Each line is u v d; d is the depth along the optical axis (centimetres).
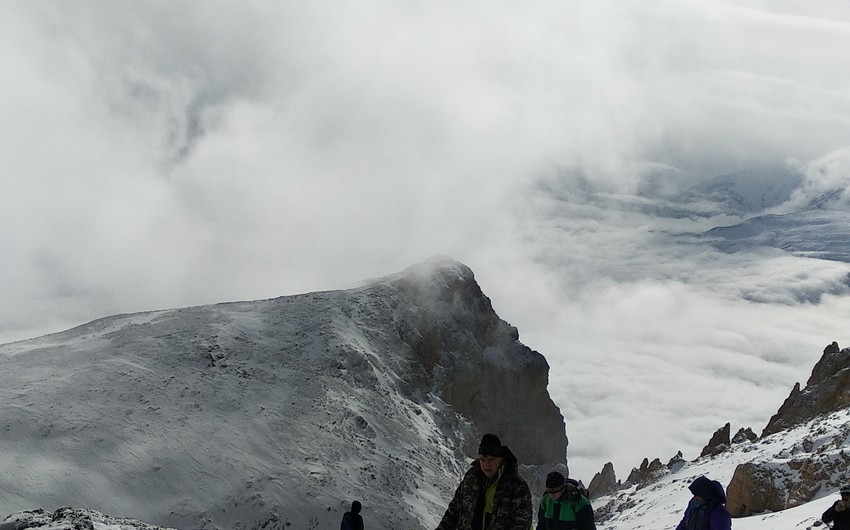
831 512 1573
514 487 1000
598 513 5850
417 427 8225
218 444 6500
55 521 1381
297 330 8806
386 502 6450
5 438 5966
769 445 4916
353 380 8219
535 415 10762
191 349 7850
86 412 6494
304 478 6400
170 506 5719
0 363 7350
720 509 1337
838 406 5788
